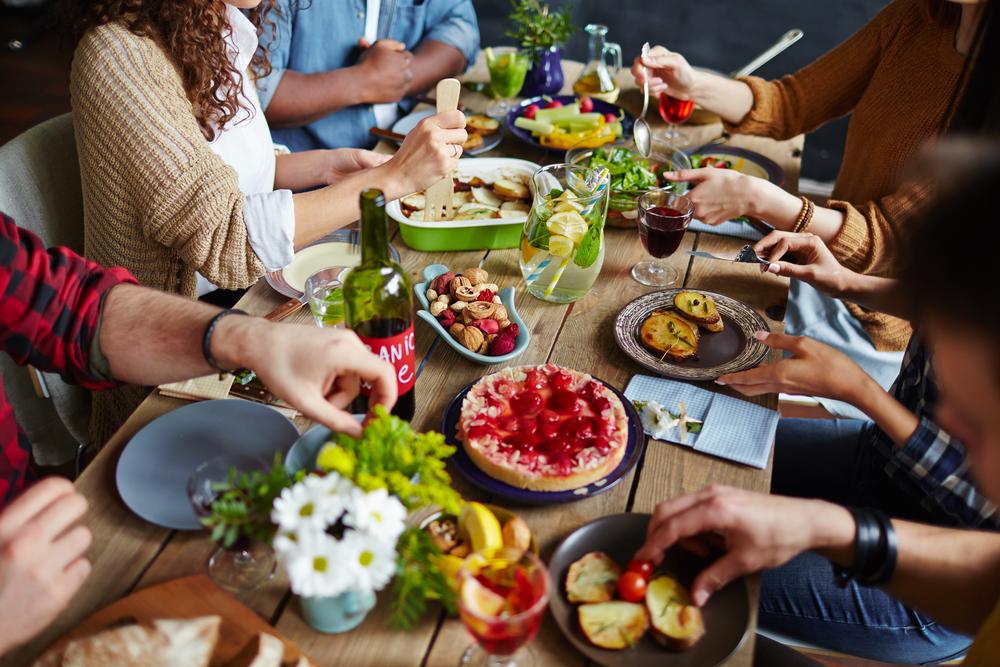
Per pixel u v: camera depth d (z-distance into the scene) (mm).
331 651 882
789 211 1581
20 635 820
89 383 1155
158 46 1479
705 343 1361
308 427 1171
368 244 1025
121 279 1187
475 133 1958
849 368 1238
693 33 3510
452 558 888
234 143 1713
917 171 709
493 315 1339
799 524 950
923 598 974
